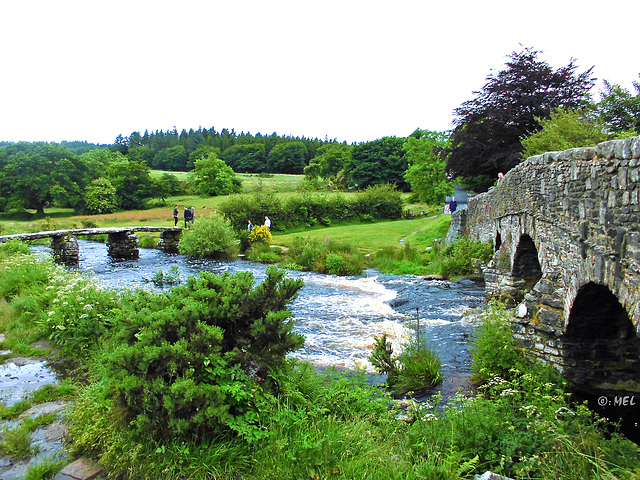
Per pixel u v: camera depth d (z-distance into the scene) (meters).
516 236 10.75
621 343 6.72
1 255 15.76
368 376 7.69
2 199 54.09
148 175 64.38
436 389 7.15
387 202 42.38
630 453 4.23
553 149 15.86
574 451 4.04
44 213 56.81
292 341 4.86
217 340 4.33
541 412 4.98
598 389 6.82
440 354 9.00
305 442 3.87
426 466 3.74
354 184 74.50
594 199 5.69
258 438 3.96
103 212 57.28
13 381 6.00
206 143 127.94
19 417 4.93
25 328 8.09
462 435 4.49
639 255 4.57
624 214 4.89
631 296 4.72
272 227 34.09
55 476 3.80
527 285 11.68
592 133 15.57
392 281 17.25
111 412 4.26
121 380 4.03
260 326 4.61
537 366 7.05
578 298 6.32
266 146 118.69
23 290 10.33
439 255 19.86
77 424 4.52
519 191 10.33
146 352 3.96
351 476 3.56
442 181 41.84
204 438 3.99
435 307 12.97
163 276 16.77
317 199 38.53
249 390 4.23
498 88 26.02
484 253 17.17
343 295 14.90
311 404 4.73
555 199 7.43
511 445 4.19
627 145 4.80
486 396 6.72
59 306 7.89
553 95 25.53
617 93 18.11
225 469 3.70
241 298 4.75
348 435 4.18
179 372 4.05
